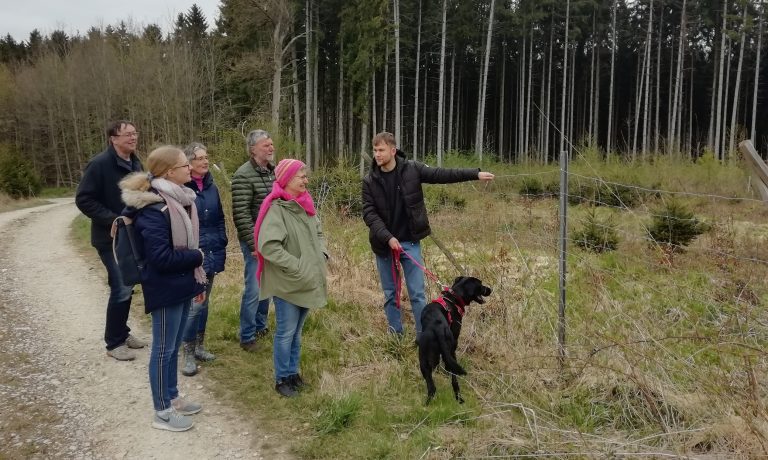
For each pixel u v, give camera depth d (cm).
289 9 2594
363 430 341
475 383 394
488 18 3306
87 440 335
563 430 314
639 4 3859
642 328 406
